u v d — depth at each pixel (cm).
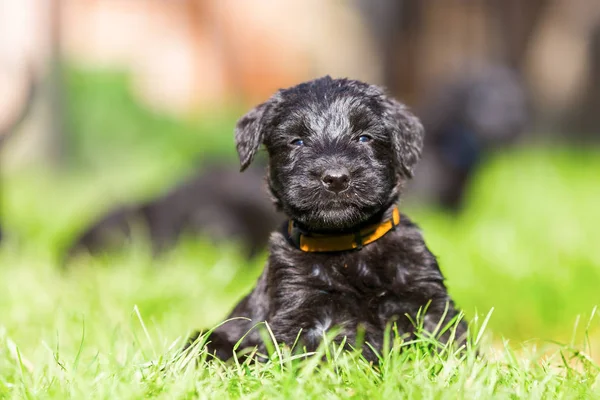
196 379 379
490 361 401
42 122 1673
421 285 454
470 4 2612
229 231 891
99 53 2538
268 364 399
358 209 446
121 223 890
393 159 496
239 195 900
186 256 816
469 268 744
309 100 491
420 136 515
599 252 796
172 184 1126
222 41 2688
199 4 2678
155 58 2623
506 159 1605
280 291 459
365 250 461
